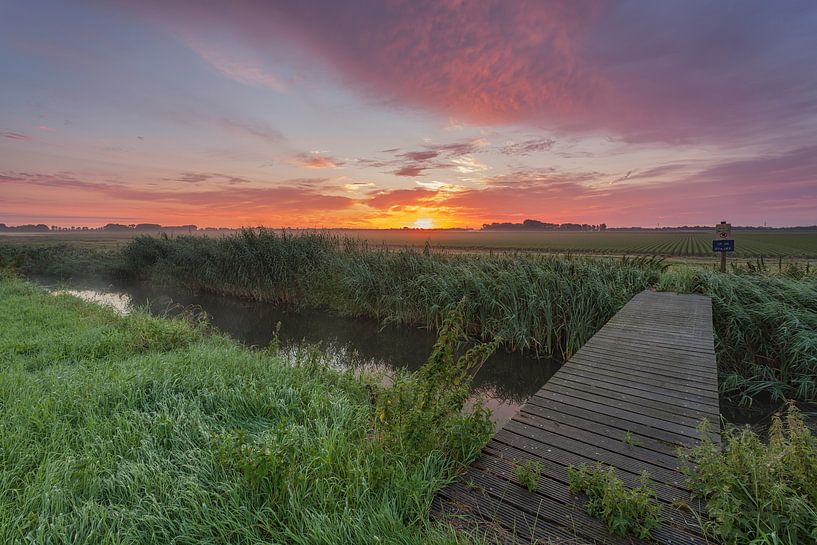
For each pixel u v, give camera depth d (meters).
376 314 11.93
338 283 12.77
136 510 2.50
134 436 3.40
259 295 15.01
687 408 3.49
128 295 16.70
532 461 2.70
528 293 8.95
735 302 7.45
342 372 6.50
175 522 2.41
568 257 10.80
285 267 14.35
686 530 2.05
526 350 9.19
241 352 6.59
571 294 8.77
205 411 4.18
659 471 2.57
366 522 2.25
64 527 2.28
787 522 1.88
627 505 2.05
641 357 4.90
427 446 2.77
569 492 2.38
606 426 3.20
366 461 2.61
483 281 9.93
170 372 4.92
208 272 16.02
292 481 2.46
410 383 3.62
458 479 2.56
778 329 6.53
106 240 45.94
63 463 2.90
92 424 3.54
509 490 2.43
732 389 6.39
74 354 6.06
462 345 9.55
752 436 2.41
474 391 7.27
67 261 23.34
